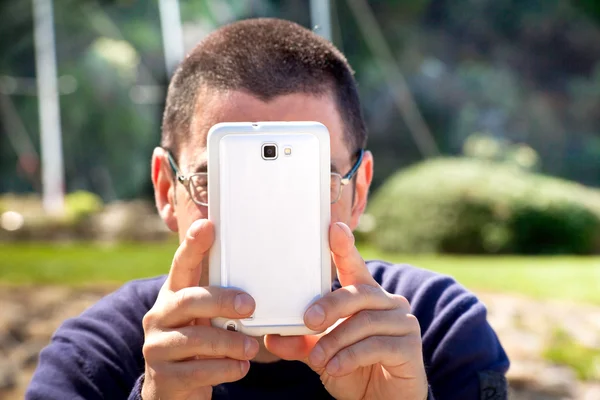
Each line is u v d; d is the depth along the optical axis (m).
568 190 13.93
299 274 1.39
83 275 6.88
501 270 7.46
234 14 24.66
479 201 12.80
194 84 1.68
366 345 1.38
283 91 1.62
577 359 4.09
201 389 1.43
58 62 25.69
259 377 1.70
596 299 5.70
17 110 25.44
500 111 30.64
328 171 1.39
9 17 25.75
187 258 1.38
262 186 1.38
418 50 30.48
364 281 1.42
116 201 25.47
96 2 26.73
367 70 29.02
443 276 1.93
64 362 1.74
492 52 32.31
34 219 14.19
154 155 1.86
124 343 1.78
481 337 1.82
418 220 12.91
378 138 28.95
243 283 1.38
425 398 1.48
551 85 32.88
